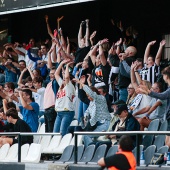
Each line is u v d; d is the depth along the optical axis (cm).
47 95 4428
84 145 3694
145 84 4047
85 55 4650
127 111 3712
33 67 5053
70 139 4028
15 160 4012
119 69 4253
